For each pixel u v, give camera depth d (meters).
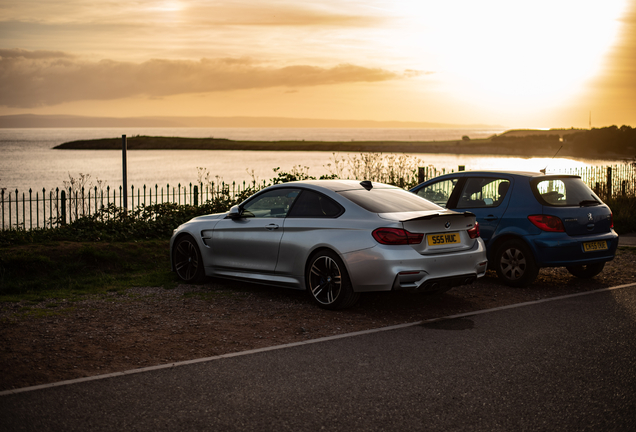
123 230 10.53
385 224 5.98
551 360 4.68
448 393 3.98
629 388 4.06
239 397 3.91
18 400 3.85
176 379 4.25
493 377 4.29
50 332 5.48
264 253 6.93
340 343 5.17
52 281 7.88
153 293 7.27
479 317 6.12
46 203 20.12
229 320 5.97
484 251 6.60
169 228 10.85
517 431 3.40
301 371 4.43
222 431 3.39
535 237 7.36
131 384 4.15
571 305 6.64
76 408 3.72
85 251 8.75
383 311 6.39
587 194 7.79
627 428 3.44
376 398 3.89
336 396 3.93
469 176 8.35
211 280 8.08
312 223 6.49
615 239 7.71
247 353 4.88
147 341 5.23
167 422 3.51
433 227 6.13
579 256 7.33
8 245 9.27
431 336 5.39
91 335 5.39
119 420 3.54
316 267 6.45
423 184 8.84
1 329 5.56
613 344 5.11
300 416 3.60
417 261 5.91
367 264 5.95
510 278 7.68
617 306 6.58
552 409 3.71
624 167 18.12
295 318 6.06
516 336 5.38
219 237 7.44
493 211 7.82
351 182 7.09
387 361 4.66
